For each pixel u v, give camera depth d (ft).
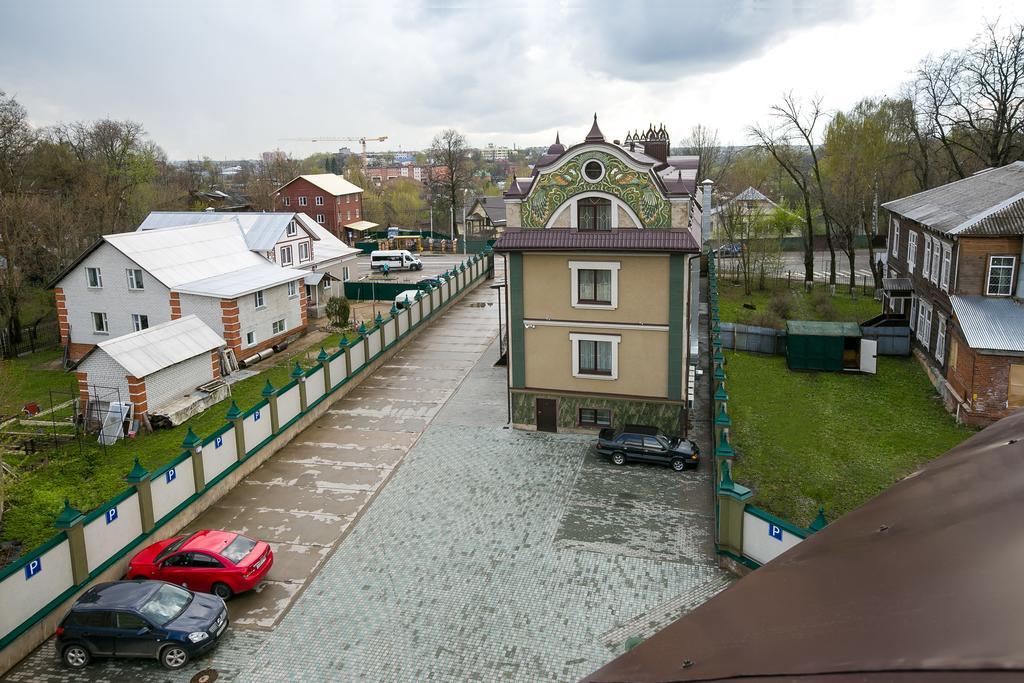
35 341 172.96
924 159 197.06
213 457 84.89
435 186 400.67
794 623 10.15
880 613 9.25
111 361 112.57
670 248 92.89
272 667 58.08
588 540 75.46
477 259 209.97
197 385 125.49
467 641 60.75
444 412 112.06
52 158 251.60
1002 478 12.42
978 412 104.17
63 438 111.34
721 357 108.88
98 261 144.97
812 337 132.57
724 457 73.56
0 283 162.91
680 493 85.10
